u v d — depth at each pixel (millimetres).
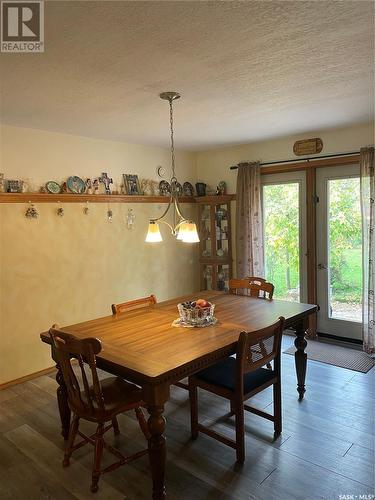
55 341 2074
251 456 2316
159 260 4832
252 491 2029
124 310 3031
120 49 1939
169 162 4980
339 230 4180
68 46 1893
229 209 4984
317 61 2172
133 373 1872
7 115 3139
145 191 4656
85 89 2543
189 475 2168
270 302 3248
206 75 2346
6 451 2467
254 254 4637
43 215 3637
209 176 5227
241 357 2176
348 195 4082
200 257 5211
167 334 2416
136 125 3598
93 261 4082
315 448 2381
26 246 3529
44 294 3680
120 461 2109
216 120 3486
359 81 2521
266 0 1517
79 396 2100
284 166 4422
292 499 1967
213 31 1777
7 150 3436
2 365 3408
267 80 2467
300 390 3000
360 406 2875
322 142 4113
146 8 1553
